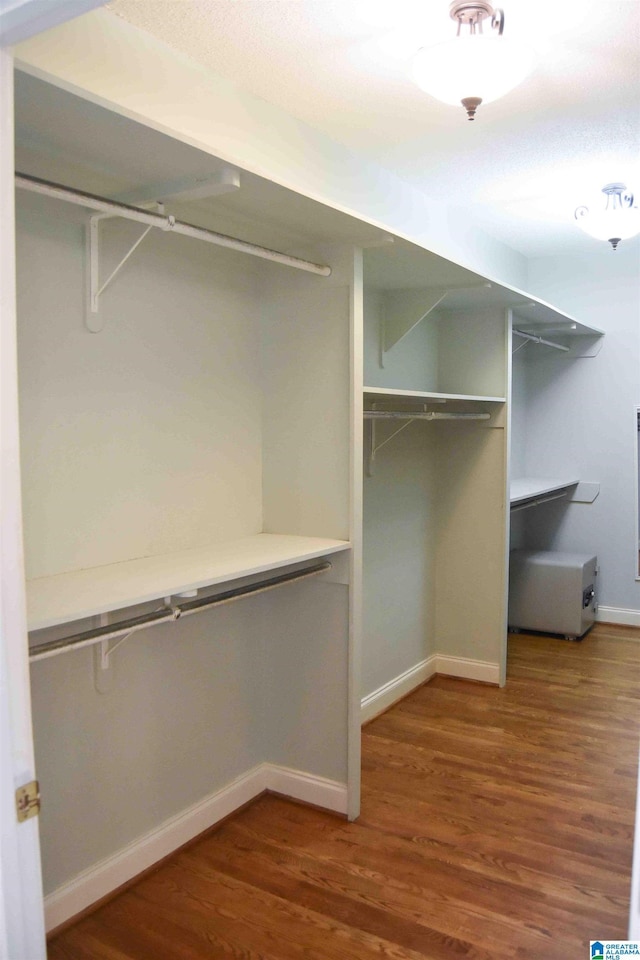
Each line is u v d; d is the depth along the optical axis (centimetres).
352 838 243
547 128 277
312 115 263
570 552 519
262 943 193
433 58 194
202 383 239
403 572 376
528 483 484
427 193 357
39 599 162
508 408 384
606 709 358
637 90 244
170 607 190
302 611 261
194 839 241
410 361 371
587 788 278
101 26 191
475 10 191
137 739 220
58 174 174
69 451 195
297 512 260
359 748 254
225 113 233
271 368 262
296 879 221
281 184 179
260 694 271
